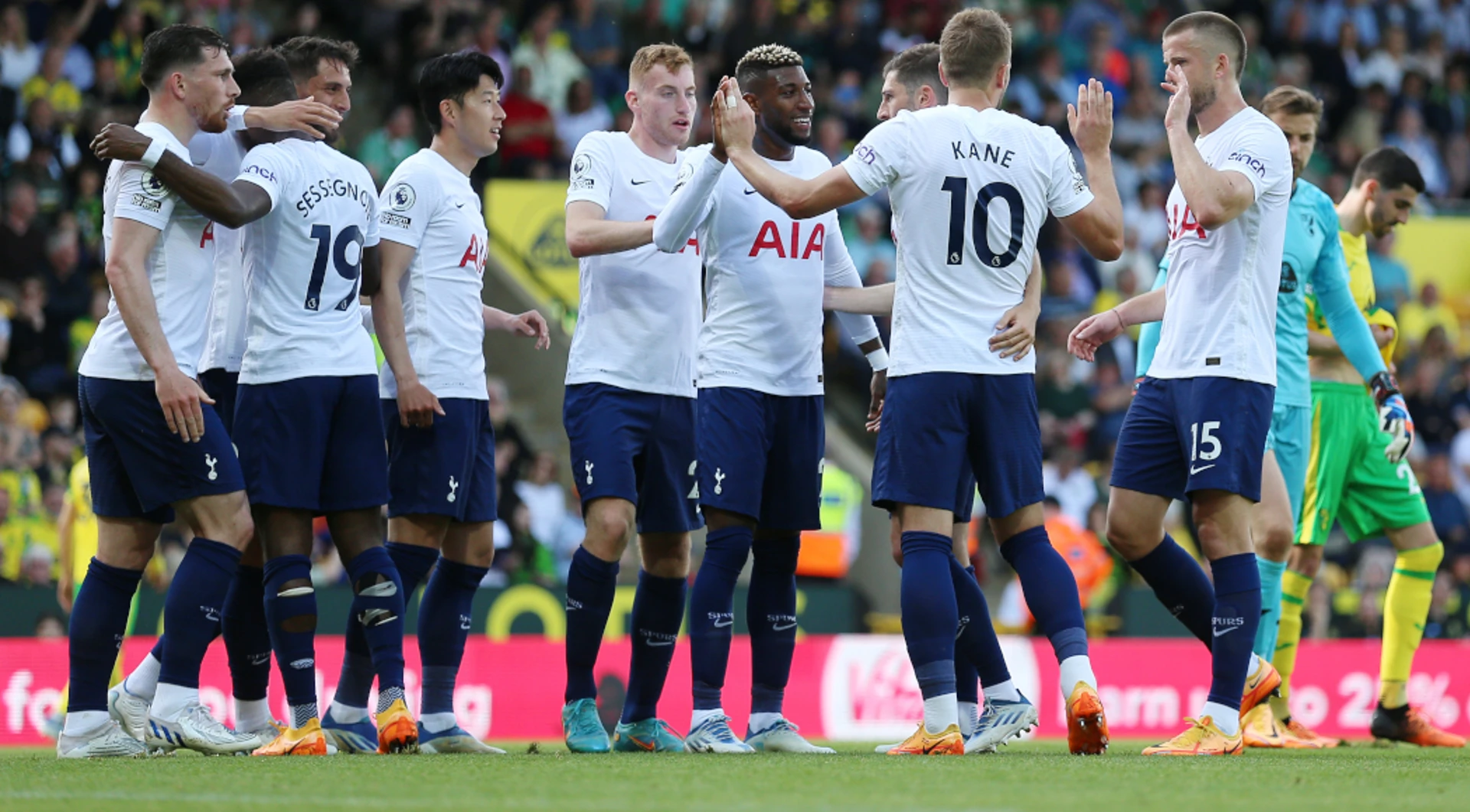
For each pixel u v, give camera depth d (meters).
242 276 19.92
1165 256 21.55
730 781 13.87
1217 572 18.36
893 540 19.12
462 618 21.00
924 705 17.59
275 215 18.58
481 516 21.02
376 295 20.25
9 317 44.91
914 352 17.45
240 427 18.62
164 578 37.72
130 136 17.30
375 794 12.71
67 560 28.98
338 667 31.33
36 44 50.31
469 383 20.80
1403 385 52.62
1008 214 17.58
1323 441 25.52
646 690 20.92
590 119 54.78
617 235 19.61
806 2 60.81
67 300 46.31
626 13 60.09
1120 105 60.91
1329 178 61.94
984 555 46.94
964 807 11.49
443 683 20.75
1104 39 61.22
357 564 19.00
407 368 20.09
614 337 20.52
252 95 19.61
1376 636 41.25
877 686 34.00
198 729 18.20
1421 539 25.91
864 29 58.31
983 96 17.94
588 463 20.28
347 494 18.86
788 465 20.62
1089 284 55.00
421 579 21.02
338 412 18.89
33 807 11.82
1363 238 26.30
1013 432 17.48
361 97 55.41
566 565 43.66
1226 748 18.00
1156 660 34.91
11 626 33.25
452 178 21.08
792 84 20.41
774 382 20.39
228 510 18.06
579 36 56.94
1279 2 66.31
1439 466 46.97
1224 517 18.25
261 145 18.86
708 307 20.73
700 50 59.41
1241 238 18.17
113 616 18.31
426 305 20.69
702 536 46.97
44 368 45.19
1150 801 12.03
